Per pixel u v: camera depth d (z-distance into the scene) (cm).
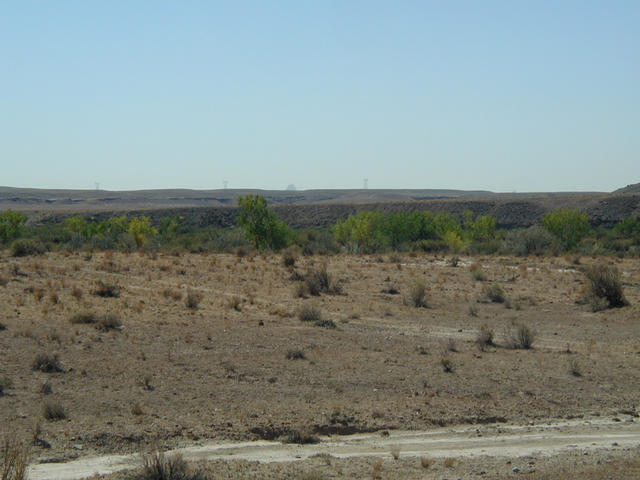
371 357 2012
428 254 5625
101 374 1677
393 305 3170
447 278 4034
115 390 1554
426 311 3036
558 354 2180
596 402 1681
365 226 6456
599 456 1245
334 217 14762
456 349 2189
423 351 2125
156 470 1012
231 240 6256
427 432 1425
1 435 1216
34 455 1145
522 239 6138
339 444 1320
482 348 2205
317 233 7675
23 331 2066
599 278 3231
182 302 2881
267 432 1350
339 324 2595
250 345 2097
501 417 1539
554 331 2650
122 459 1156
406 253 5669
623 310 3058
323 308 2953
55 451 1173
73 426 1295
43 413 1345
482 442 1354
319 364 1898
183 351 1970
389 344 2228
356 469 1123
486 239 7594
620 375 1936
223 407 1480
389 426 1441
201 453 1213
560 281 3959
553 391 1748
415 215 7844
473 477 1088
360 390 1673
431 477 1083
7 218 7094
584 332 2636
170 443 1260
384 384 1731
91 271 3647
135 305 2702
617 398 1720
